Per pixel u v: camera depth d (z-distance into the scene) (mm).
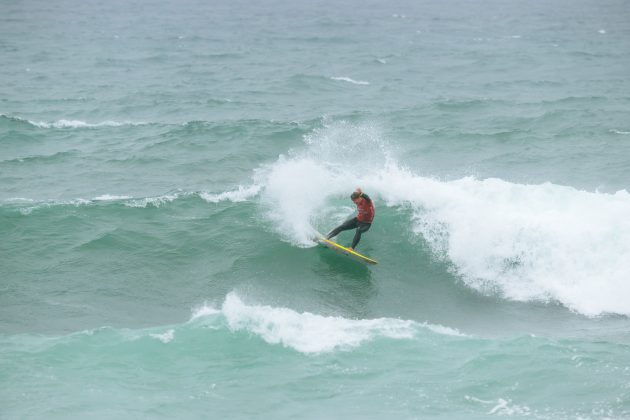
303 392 35812
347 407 34281
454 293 52281
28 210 63625
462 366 38344
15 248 57188
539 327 47000
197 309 49594
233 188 80812
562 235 54781
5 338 43188
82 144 102625
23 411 33375
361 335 42500
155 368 38281
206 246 58531
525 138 105125
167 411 33844
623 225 54562
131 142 103125
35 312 48031
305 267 55375
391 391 35688
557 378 36438
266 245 58469
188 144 100000
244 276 54156
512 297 51656
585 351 39750
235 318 43844
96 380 36812
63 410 33594
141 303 50250
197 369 38188
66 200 75438
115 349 40281
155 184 82688
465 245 56844
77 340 41219
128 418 33062
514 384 35969
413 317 48438
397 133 107938
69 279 53094
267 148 98375
